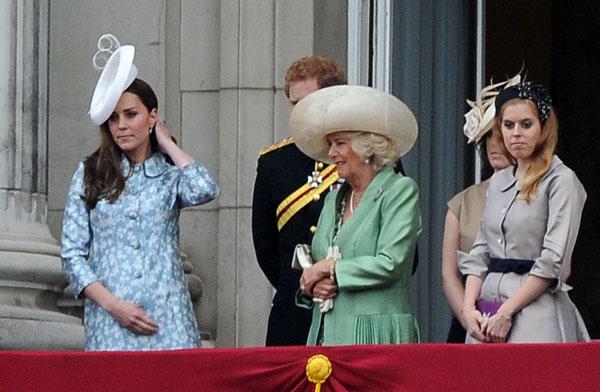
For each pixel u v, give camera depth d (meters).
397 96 45.47
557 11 56.56
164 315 35.38
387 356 32.62
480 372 32.34
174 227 36.00
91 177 35.81
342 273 34.12
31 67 41.97
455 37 46.19
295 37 44.59
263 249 38.62
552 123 34.78
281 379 32.84
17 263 40.94
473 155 45.91
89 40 45.19
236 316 44.03
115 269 35.44
